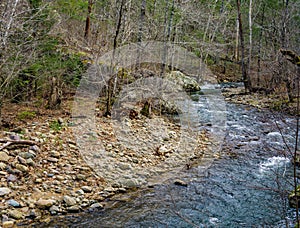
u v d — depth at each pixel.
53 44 8.16
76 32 10.38
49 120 7.23
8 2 6.30
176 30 13.76
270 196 5.12
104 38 9.88
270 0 18.48
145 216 4.35
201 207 4.72
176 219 4.34
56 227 3.85
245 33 23.39
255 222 4.33
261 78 17.05
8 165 4.88
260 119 10.30
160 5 13.27
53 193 4.57
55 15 8.37
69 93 9.45
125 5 9.09
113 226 4.03
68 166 5.40
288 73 8.02
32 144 5.68
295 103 10.34
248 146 7.73
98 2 12.05
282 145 7.66
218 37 21.28
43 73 7.86
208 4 18.77
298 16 15.78
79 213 4.27
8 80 6.54
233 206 4.79
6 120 6.64
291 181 5.57
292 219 4.32
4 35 6.16
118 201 4.74
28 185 4.61
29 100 7.80
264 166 6.45
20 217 3.92
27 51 7.29
